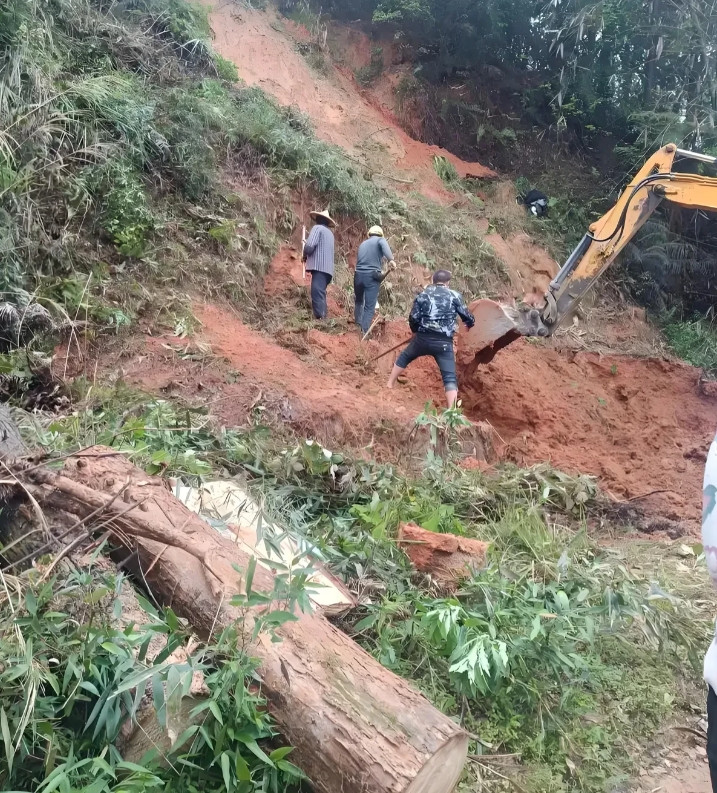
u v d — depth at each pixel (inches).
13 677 82.5
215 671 92.7
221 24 559.8
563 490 217.3
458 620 124.7
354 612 128.4
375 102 676.1
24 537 100.1
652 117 684.7
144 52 384.5
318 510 168.4
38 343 224.1
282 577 100.7
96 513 102.3
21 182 253.9
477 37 740.0
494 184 655.1
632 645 140.4
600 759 112.5
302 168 419.5
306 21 674.2
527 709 119.5
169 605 101.9
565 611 128.3
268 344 293.7
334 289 398.6
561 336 466.9
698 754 116.9
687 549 200.1
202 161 353.7
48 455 115.0
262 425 203.3
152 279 290.2
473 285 505.4
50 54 311.0
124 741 89.5
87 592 97.4
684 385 400.8
